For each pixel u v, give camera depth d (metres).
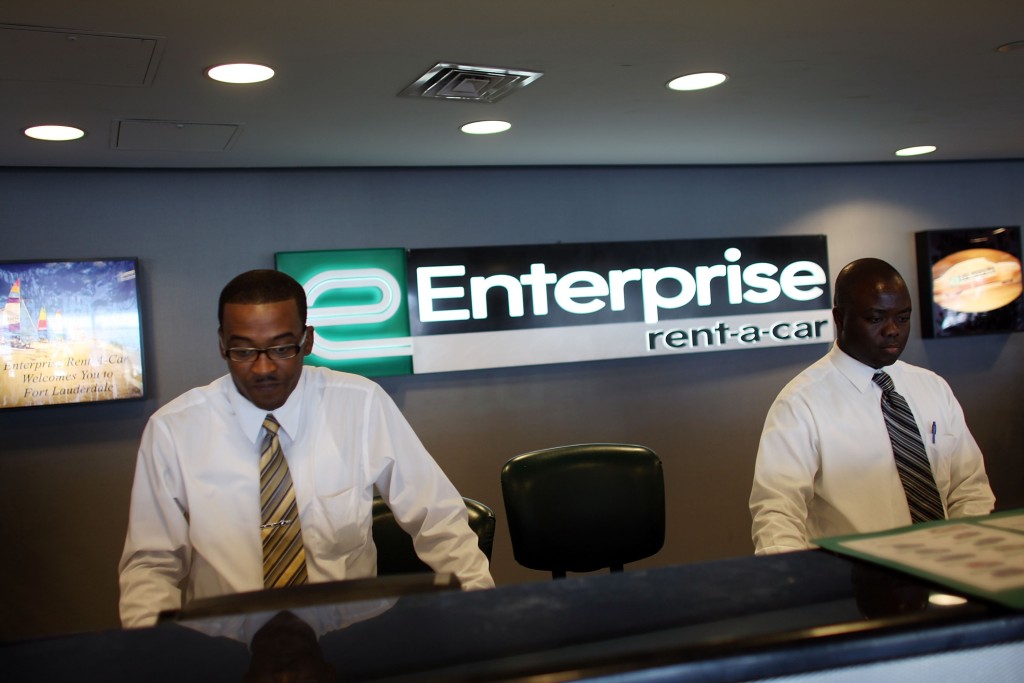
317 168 4.28
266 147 3.69
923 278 5.29
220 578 1.76
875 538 1.29
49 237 3.89
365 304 4.30
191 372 4.07
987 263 5.35
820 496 2.22
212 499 1.78
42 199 3.88
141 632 1.04
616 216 4.78
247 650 0.97
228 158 3.88
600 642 0.95
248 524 1.79
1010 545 1.20
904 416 2.21
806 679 0.93
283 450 1.82
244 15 2.19
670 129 3.85
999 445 5.44
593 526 2.49
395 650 0.95
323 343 4.25
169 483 1.79
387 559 2.14
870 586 1.09
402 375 4.38
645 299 4.73
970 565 1.12
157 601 1.61
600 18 2.39
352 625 1.03
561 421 4.64
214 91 2.83
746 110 3.58
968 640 0.96
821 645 0.92
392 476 1.93
